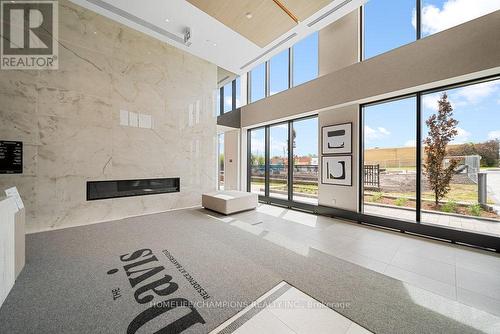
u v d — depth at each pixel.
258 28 4.14
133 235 3.39
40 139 3.58
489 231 3.06
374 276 2.20
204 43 4.65
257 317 1.59
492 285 2.05
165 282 2.05
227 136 7.88
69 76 3.84
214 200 5.01
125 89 4.49
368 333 1.45
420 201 3.61
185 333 1.44
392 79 3.67
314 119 5.46
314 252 2.80
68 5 3.83
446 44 3.11
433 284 2.06
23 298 1.78
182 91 5.45
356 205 4.33
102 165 4.20
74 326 1.49
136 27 4.17
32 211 3.52
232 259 2.56
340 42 4.58
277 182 6.45
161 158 5.06
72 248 2.85
